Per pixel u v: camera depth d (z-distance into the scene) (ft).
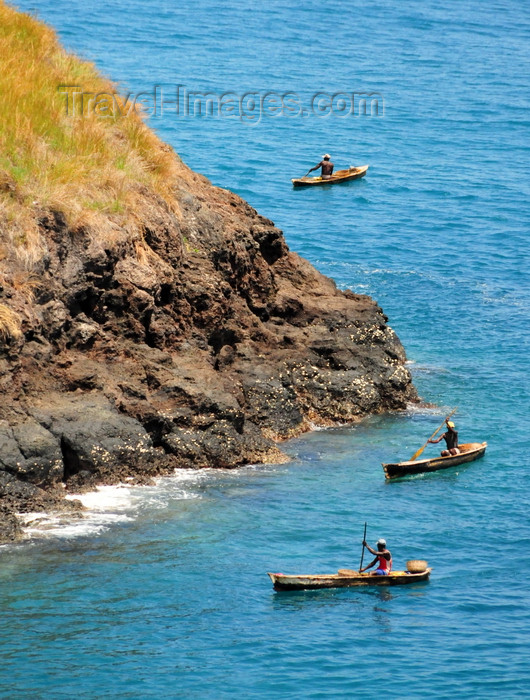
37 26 469.98
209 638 238.07
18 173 344.08
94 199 363.56
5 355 306.76
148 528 282.15
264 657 232.73
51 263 337.31
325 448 356.38
